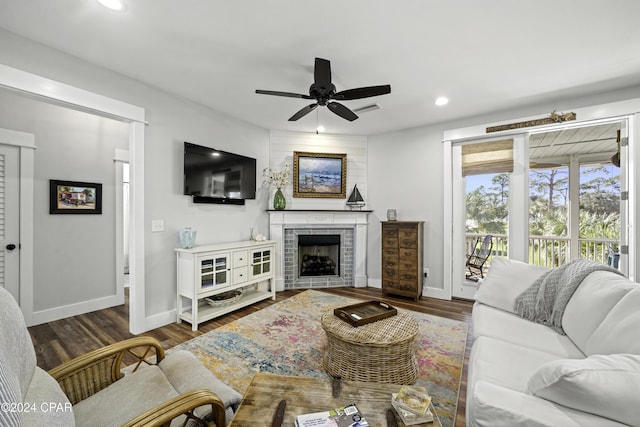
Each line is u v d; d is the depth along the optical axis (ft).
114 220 11.65
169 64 8.02
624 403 2.67
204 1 5.59
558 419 2.86
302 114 8.93
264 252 12.26
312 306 11.59
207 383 4.21
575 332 5.34
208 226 11.38
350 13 5.96
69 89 7.43
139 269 9.02
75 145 10.60
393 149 14.42
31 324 9.47
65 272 10.31
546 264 17.10
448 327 9.53
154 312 9.47
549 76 8.61
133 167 8.93
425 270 13.41
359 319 6.77
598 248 15.94
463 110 11.40
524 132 11.25
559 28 6.38
